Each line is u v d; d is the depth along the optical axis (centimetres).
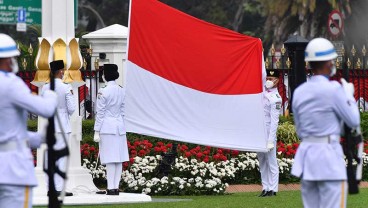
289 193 4400
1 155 2330
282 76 5412
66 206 3781
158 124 4075
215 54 4128
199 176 4444
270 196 4238
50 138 2448
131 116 4069
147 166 4456
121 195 3978
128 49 4034
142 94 4062
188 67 4097
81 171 4062
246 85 4172
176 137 4088
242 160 4722
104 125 4016
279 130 4997
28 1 6391
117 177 4034
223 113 4150
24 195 2339
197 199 4088
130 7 4022
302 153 2572
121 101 4062
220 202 3897
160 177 4456
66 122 3878
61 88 3859
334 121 2552
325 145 2542
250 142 4181
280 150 4816
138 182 4375
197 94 4112
